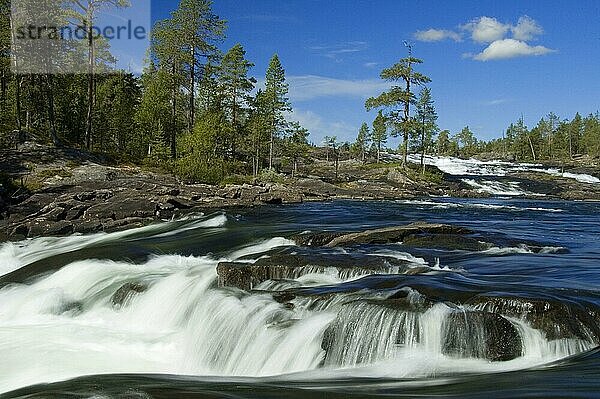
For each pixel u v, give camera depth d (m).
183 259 17.97
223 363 10.28
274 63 68.69
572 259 15.23
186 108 70.19
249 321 10.44
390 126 72.69
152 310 12.89
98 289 14.66
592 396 5.80
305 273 13.09
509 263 14.51
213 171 48.72
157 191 35.94
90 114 52.06
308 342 9.41
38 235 28.38
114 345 11.31
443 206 43.44
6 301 14.88
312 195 49.19
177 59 60.44
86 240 26.02
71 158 45.34
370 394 6.48
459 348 8.62
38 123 62.38
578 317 8.88
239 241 20.88
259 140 67.19
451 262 14.63
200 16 59.69
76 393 6.96
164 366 10.48
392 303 9.49
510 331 8.62
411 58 69.94
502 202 53.56
